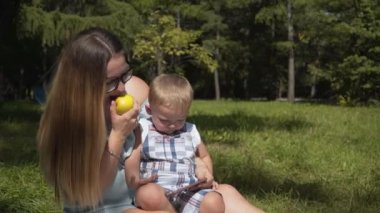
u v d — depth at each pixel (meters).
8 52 23.66
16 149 8.77
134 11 21.67
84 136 3.14
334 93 30.83
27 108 16.11
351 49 27.53
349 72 26.19
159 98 3.76
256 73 47.44
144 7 32.03
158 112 3.79
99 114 3.14
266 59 46.00
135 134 3.59
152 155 3.83
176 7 38.19
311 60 42.50
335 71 26.89
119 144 3.31
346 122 14.30
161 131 3.88
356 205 5.99
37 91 3.76
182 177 3.78
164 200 3.57
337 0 28.36
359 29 26.52
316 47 41.66
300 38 38.94
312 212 5.78
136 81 4.12
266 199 6.18
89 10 21.14
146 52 32.84
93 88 3.12
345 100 26.20
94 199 3.28
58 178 3.24
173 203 3.77
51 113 3.19
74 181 3.19
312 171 7.89
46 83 3.34
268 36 45.00
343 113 17.75
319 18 29.39
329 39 29.48
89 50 3.15
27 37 19.38
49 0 21.02
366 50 26.89
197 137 3.99
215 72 44.81
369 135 11.62
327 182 7.11
